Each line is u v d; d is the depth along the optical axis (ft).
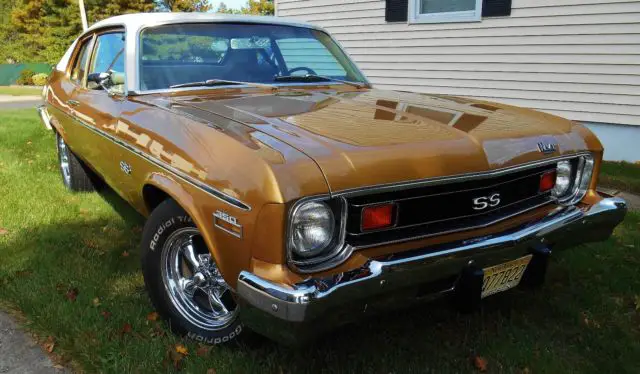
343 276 6.25
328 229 6.41
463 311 7.52
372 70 29.53
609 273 11.03
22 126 28.07
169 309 8.50
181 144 7.59
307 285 6.02
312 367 7.71
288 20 12.51
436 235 7.14
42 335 8.56
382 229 6.79
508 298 10.00
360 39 29.63
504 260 7.54
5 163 19.12
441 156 7.03
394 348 8.36
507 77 24.47
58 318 8.82
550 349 8.43
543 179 8.36
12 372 7.74
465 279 7.24
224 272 6.87
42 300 9.41
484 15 24.44
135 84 9.93
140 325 8.79
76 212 14.12
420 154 6.90
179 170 7.47
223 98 9.60
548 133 8.45
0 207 14.14
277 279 6.12
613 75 21.53
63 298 9.50
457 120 8.36
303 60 12.30
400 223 6.92
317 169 6.23
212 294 8.26
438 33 26.30
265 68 11.48
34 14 122.62
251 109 8.55
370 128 7.55
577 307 9.72
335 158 6.41
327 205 6.34
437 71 26.84
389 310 6.86
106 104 10.50
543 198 8.50
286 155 6.37
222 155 6.83
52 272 10.53
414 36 27.25
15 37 149.48
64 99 13.66
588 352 8.41
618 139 21.94
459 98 10.87
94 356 7.94
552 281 10.73
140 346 8.16
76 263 10.97
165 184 7.75
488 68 24.95
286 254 6.16
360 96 10.35
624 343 8.66
